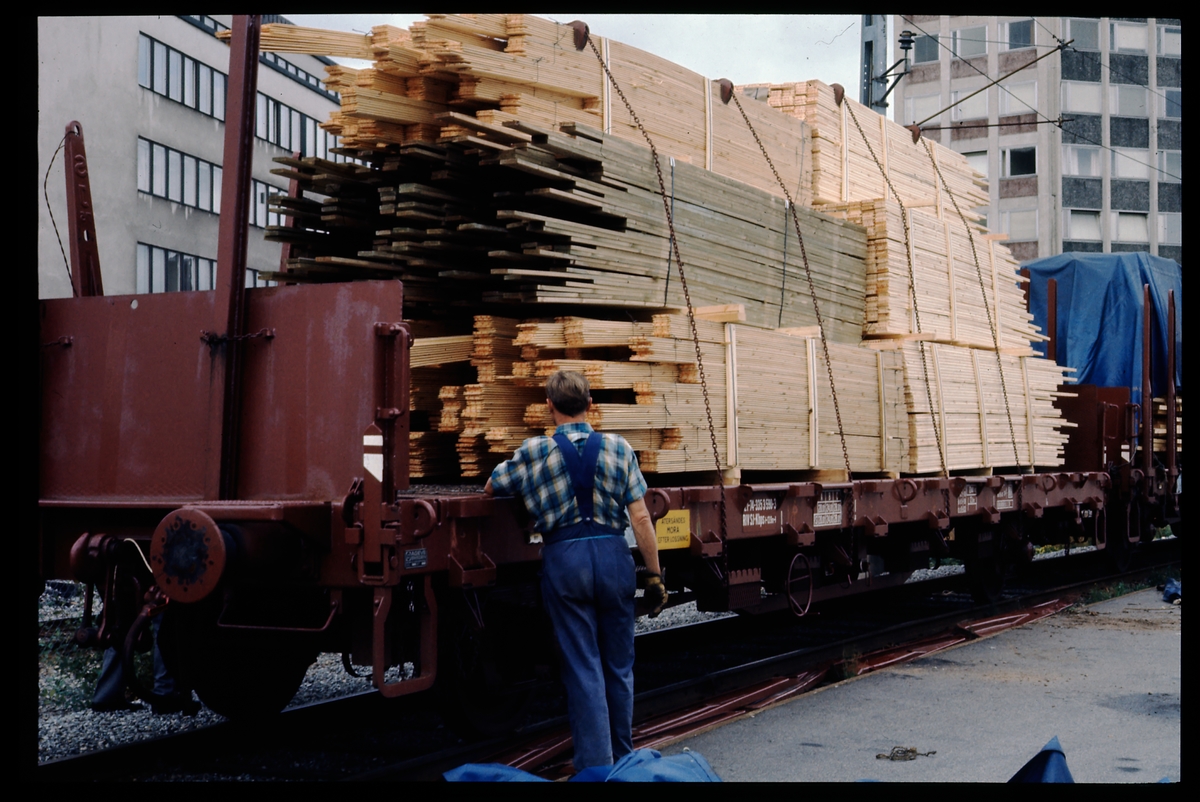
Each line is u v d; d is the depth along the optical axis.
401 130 5.90
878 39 16.16
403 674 5.10
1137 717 5.98
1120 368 15.20
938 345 9.09
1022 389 10.45
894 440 8.16
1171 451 14.70
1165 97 44.03
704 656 8.05
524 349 5.71
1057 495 11.04
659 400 5.79
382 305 4.45
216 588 4.44
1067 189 42.94
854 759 5.18
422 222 5.85
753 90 8.83
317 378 4.58
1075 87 43.00
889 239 8.55
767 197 7.39
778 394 6.85
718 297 6.77
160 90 26.03
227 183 4.70
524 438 5.70
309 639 5.02
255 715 5.66
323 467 4.55
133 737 5.64
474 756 5.14
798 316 7.66
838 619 9.96
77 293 5.42
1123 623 9.58
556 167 5.71
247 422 4.72
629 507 4.65
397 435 4.38
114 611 4.76
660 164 6.33
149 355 4.86
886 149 9.66
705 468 6.15
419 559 4.46
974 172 11.40
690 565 6.57
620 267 5.95
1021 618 9.80
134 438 4.87
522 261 5.68
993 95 43.16
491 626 5.34
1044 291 15.62
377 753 5.37
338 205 6.27
